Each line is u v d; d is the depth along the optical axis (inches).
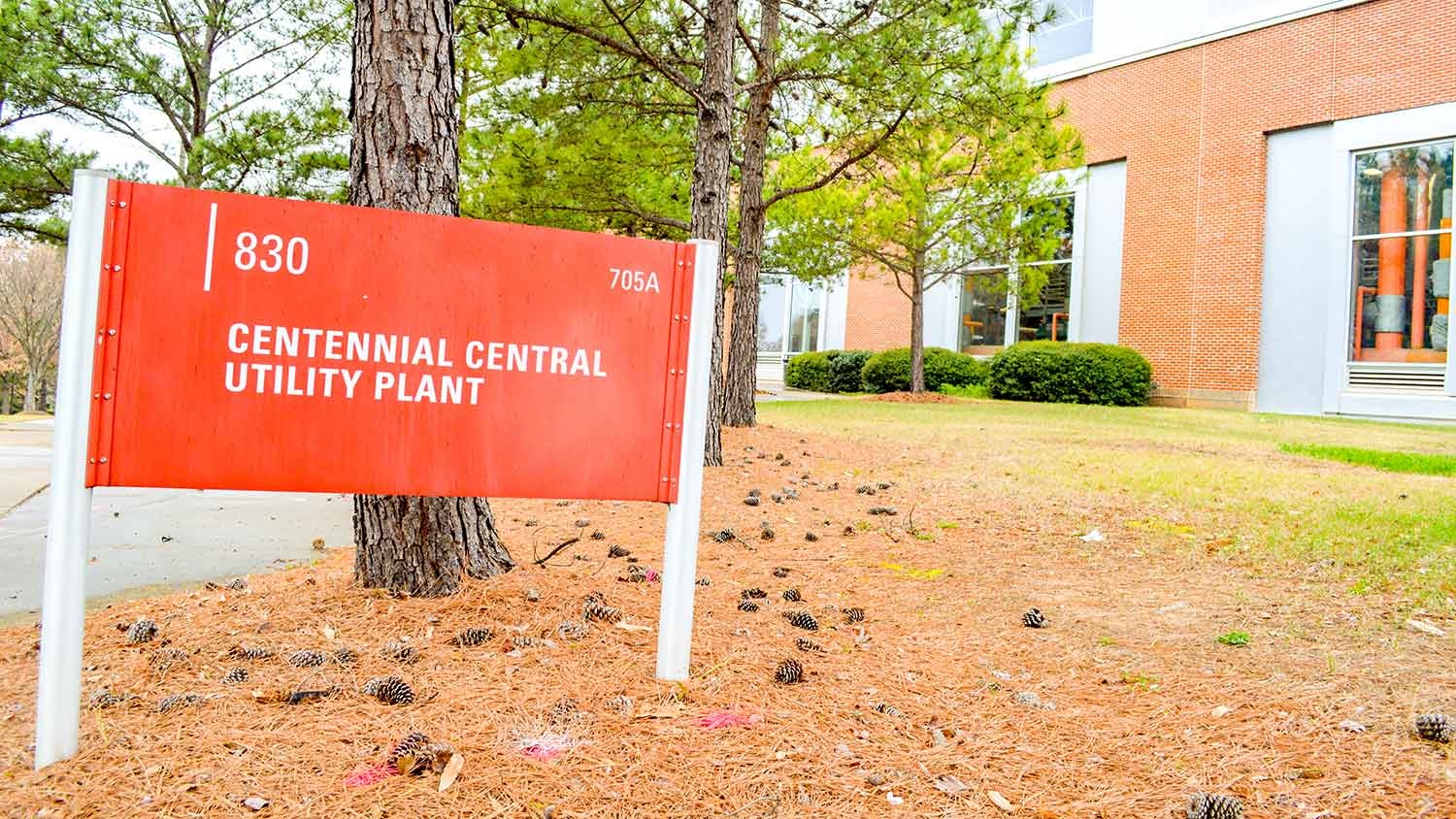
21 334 1401.3
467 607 128.6
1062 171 817.5
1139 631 142.6
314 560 191.5
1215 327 726.5
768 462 335.6
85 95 510.6
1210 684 117.3
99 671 107.4
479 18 319.9
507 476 104.0
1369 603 154.4
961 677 121.3
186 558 193.3
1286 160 697.0
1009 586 171.6
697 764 90.4
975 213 671.1
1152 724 105.0
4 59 479.8
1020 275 703.7
